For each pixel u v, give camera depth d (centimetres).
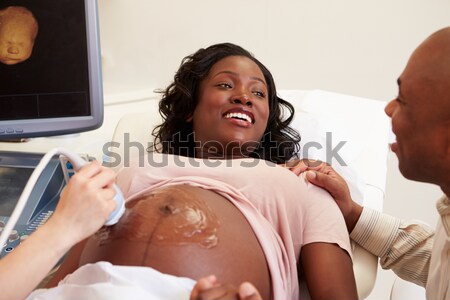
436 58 76
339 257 102
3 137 128
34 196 132
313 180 115
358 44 191
